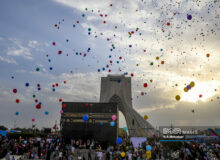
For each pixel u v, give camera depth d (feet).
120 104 253.44
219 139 66.90
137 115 196.85
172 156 55.11
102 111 108.17
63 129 105.60
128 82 260.42
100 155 51.80
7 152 52.31
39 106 38.40
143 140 85.61
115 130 103.96
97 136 103.45
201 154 47.39
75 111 108.68
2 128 120.26
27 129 136.05
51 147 66.28
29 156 56.65
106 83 266.16
